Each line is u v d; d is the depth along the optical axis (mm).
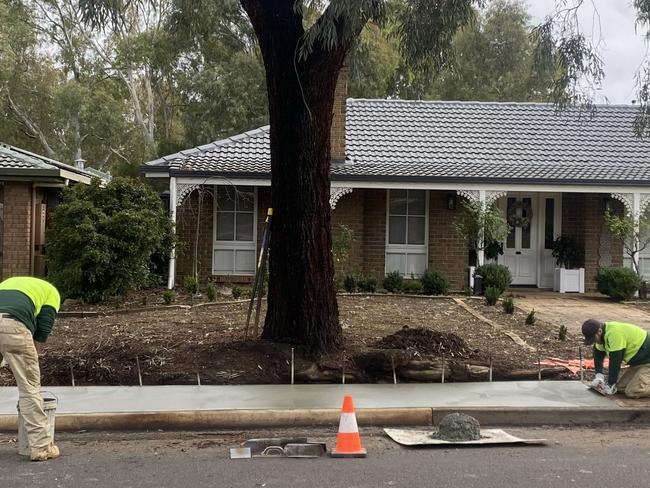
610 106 20812
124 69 34000
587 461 5676
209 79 27703
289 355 8516
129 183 14750
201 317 12164
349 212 17828
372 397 7523
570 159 18328
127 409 6938
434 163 17844
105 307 13562
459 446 6172
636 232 16484
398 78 25594
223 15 26266
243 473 5359
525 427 6969
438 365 8320
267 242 9703
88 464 5621
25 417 5688
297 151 8750
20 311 5609
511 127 19812
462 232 16734
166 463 5652
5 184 16062
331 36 7496
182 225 17500
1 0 29594
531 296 16750
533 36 10133
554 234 18656
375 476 5262
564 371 8586
